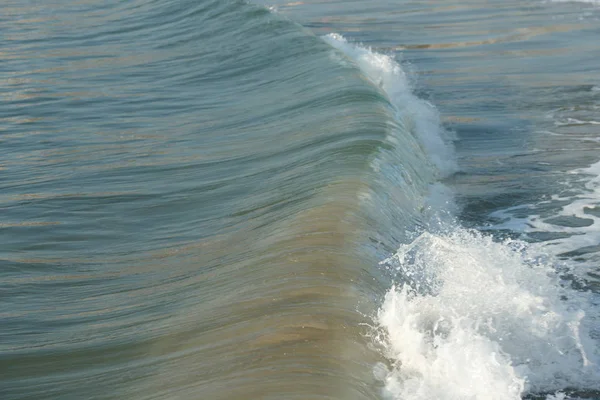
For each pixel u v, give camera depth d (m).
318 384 5.85
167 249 8.94
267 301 7.06
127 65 19.00
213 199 10.23
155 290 7.91
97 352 6.74
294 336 6.46
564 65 19.80
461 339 6.72
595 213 10.83
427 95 17.42
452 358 6.45
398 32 24.67
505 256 9.20
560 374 6.87
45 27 24.23
